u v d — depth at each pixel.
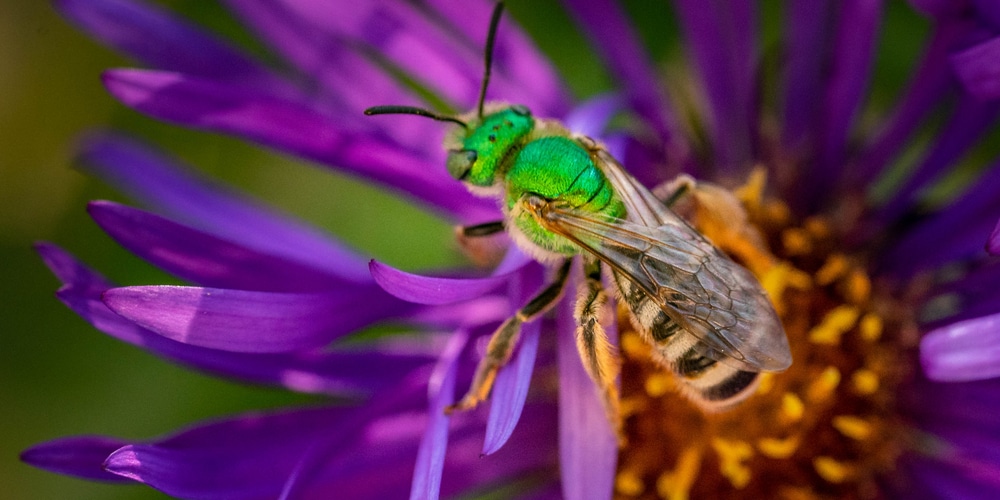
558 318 0.07
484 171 0.07
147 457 0.07
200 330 0.07
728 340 0.07
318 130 0.07
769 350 0.07
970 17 0.07
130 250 0.07
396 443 0.07
